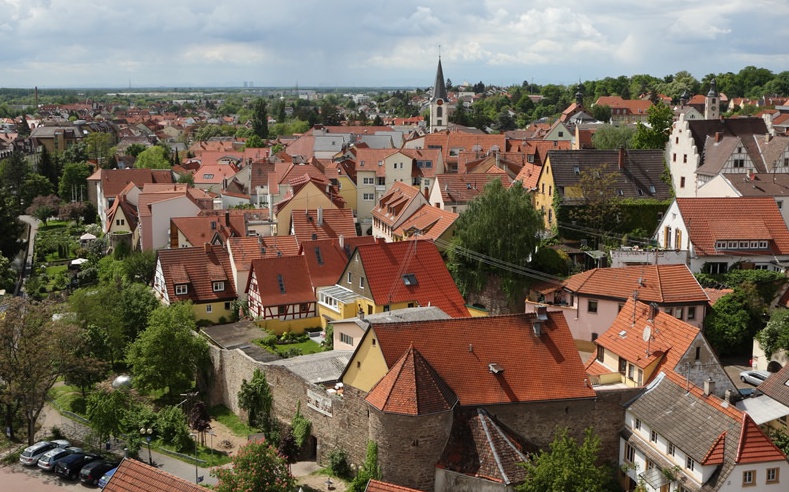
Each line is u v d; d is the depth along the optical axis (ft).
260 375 220.64
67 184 625.41
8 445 219.61
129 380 239.91
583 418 184.03
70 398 250.78
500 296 285.02
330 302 285.23
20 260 465.88
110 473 191.52
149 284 353.10
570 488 158.10
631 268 246.88
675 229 275.39
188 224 370.94
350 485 176.76
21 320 221.46
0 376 219.41
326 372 208.33
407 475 170.09
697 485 158.30
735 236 264.11
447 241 310.45
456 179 377.50
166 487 146.30
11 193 602.85
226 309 311.27
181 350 246.06
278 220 383.86
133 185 462.19
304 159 606.55
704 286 255.70
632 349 201.05
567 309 254.68
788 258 264.72
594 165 326.03
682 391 178.50
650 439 176.55
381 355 177.78
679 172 327.47
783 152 321.93
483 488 164.86
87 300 275.80
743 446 156.76
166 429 216.54
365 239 321.52
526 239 284.61
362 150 456.04
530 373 184.03
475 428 172.35
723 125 344.69
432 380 173.37
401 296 266.16
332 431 191.72
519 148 519.60
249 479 158.30
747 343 235.20
